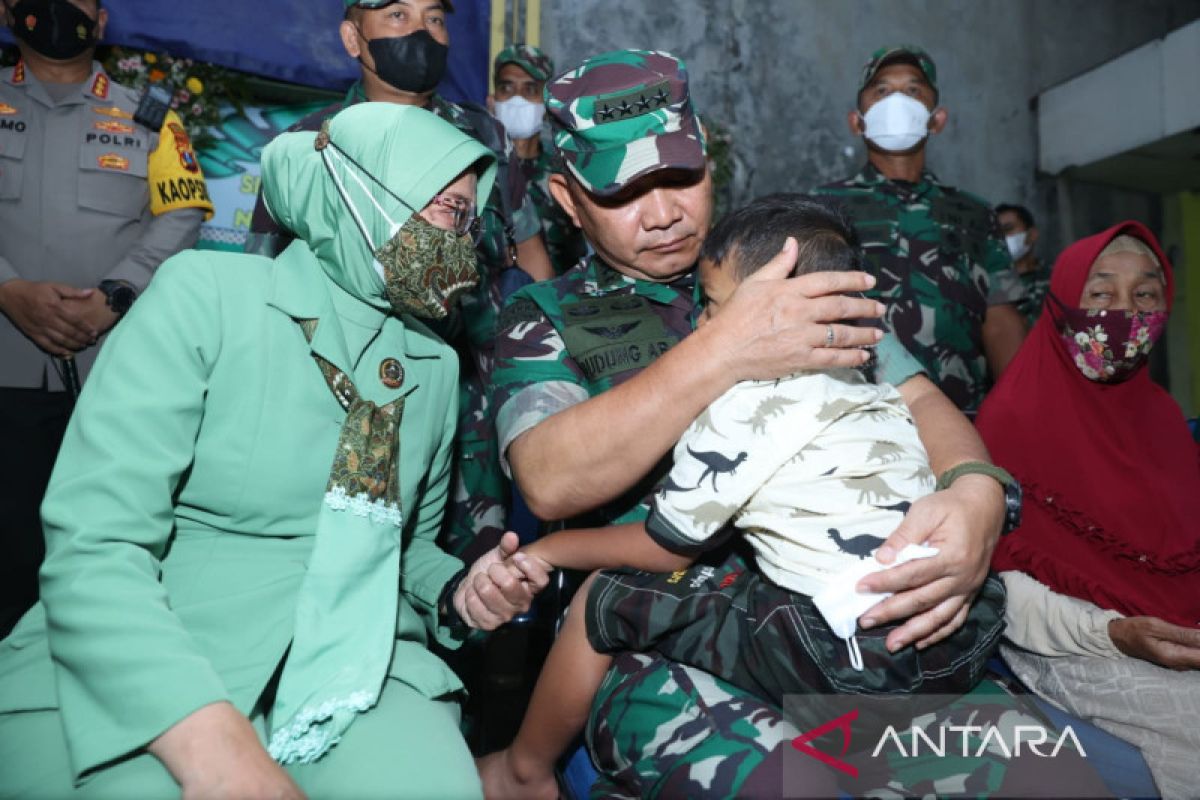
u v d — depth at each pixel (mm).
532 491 1836
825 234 1741
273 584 1661
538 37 6031
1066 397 2529
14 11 3221
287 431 1700
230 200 5328
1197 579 2385
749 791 1516
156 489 1552
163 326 1623
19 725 1475
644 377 1722
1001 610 1747
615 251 2045
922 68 4027
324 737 1541
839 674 1587
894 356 2059
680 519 1649
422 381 1889
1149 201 8695
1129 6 8352
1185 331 8992
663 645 1744
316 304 1748
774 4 6859
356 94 3268
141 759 1402
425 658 1794
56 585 1454
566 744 1941
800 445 1624
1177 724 2021
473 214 1847
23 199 3221
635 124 1937
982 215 3992
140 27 4855
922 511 1637
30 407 3111
